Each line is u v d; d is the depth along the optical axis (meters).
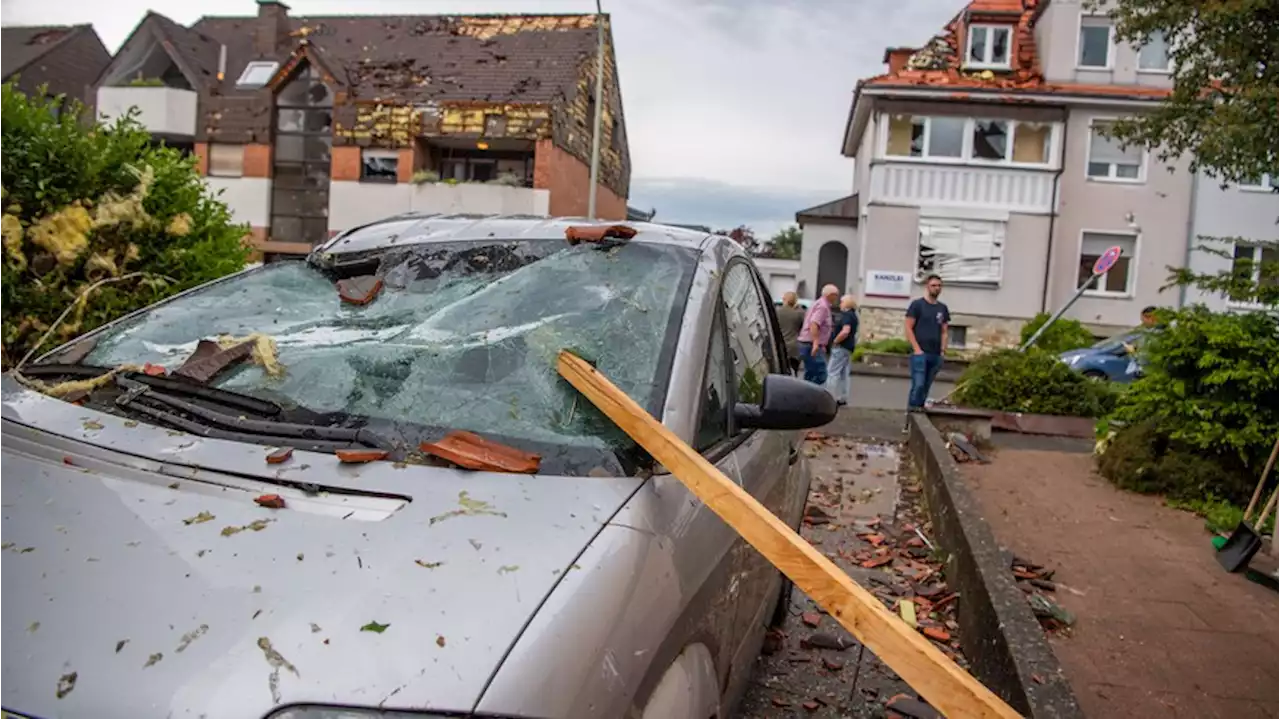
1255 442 6.75
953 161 26.00
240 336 2.87
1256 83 7.05
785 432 3.77
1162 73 25.94
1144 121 8.55
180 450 2.16
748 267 3.83
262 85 32.47
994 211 26.00
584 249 3.08
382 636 1.59
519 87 30.78
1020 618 3.99
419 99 30.14
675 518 2.23
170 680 1.50
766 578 3.45
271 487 2.02
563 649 1.65
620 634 1.81
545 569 1.79
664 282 2.88
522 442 2.26
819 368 12.64
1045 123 25.81
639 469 2.25
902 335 26.41
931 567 5.88
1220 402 6.90
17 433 2.26
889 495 7.85
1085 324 26.34
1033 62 27.41
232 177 31.55
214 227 6.28
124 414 2.39
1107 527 6.33
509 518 1.93
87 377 2.70
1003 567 4.61
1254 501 5.83
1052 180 25.89
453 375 2.52
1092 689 3.84
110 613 1.62
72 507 1.91
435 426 2.32
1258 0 6.58
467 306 2.87
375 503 1.97
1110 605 4.82
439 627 1.62
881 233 26.36
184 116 31.59
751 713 3.77
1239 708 3.71
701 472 2.11
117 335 3.03
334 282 3.27
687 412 2.46
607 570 1.86
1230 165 7.57
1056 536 6.09
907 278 26.31
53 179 5.11
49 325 5.01
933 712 3.77
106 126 6.11
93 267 5.21
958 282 26.28
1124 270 26.36
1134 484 7.36
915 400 10.84
